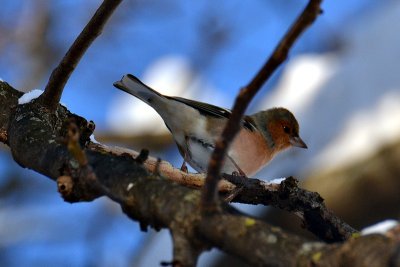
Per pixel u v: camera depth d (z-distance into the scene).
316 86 12.87
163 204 4.31
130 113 16.50
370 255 3.56
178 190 4.38
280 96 13.26
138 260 13.09
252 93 4.09
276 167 12.33
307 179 11.62
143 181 4.55
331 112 12.24
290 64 13.95
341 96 12.26
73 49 6.10
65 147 5.30
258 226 3.97
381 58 12.27
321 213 7.27
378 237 3.63
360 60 12.53
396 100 11.69
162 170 7.35
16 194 15.84
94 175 4.62
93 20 5.92
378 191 11.19
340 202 11.35
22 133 5.82
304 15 3.95
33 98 6.56
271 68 4.05
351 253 3.62
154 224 4.41
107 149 6.82
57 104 6.49
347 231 7.20
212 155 4.10
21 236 15.22
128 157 4.90
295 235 3.92
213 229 4.05
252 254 3.90
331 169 11.52
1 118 6.46
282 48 4.02
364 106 11.91
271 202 7.42
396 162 11.13
